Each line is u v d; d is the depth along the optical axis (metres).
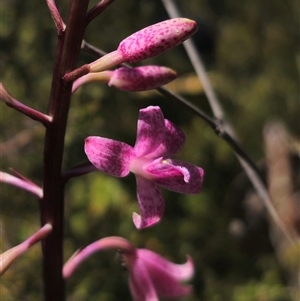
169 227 0.53
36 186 0.27
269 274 0.52
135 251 0.29
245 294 0.52
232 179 0.58
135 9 0.48
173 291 0.29
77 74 0.25
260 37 0.63
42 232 0.26
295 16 0.63
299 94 0.62
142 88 0.27
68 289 0.45
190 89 0.49
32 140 0.43
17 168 0.43
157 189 0.27
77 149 0.40
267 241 0.45
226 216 0.55
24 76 0.44
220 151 0.56
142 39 0.25
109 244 0.28
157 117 0.26
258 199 0.44
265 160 0.42
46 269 0.27
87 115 0.38
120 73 0.27
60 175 0.27
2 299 0.40
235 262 0.54
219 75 0.61
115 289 0.45
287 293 0.51
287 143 0.41
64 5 0.42
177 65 0.52
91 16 0.26
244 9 0.63
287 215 0.39
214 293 0.52
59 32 0.26
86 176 0.46
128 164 0.26
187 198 0.55
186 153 0.56
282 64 0.63
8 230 0.43
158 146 0.26
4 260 0.26
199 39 0.62
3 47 0.43
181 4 0.60
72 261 0.28
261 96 0.62
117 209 0.47
